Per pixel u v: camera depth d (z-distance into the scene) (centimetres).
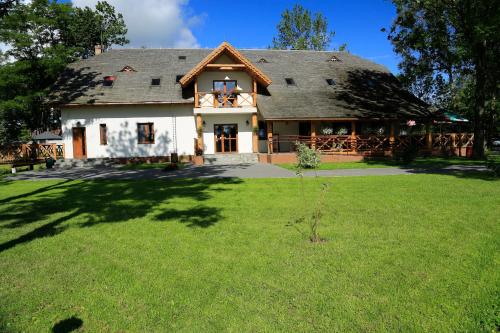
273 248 566
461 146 2480
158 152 2361
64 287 441
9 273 486
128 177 1585
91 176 1645
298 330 341
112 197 1059
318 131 2522
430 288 417
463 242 576
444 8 2147
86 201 1002
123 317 369
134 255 550
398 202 899
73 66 2594
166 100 2278
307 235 630
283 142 2548
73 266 509
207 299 402
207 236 639
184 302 396
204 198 1016
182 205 922
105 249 582
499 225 672
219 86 2428
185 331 342
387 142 2377
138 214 827
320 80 2684
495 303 379
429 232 636
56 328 351
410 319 355
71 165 2208
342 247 563
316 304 387
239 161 2269
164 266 501
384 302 388
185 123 2377
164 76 2505
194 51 2836
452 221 707
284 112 2189
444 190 1063
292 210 836
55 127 3694
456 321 350
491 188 1089
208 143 2427
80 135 2331
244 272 474
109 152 2322
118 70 2541
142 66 2603
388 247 559
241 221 742
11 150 2278
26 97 2662
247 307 384
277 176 1516
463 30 2150
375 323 349
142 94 2316
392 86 2783
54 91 2322
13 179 1544
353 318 358
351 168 1788
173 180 1444
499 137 3678
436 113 2502
